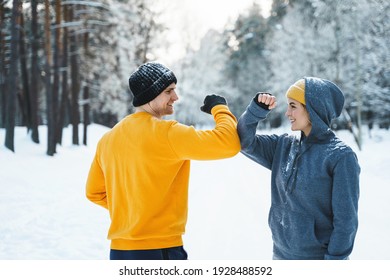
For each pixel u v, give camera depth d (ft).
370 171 38.93
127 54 80.59
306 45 82.43
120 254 7.00
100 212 24.02
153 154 6.66
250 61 147.74
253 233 18.42
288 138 7.93
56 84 52.90
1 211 23.21
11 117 43.68
